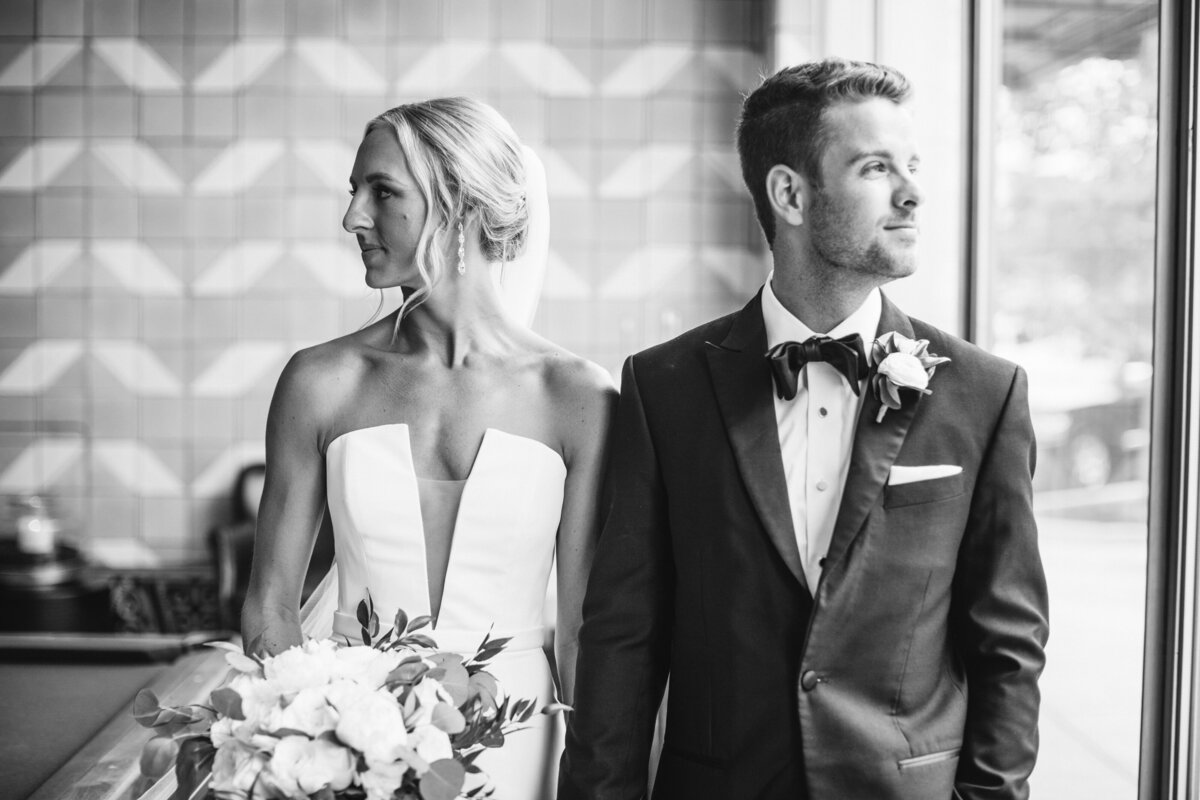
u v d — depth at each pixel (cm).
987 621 148
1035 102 319
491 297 183
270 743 122
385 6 520
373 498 174
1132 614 266
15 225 523
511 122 526
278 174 523
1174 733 180
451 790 121
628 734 158
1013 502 148
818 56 406
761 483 149
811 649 143
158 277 525
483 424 177
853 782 142
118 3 517
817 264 149
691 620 153
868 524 145
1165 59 181
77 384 525
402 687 130
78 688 248
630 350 531
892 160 143
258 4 519
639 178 529
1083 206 301
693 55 527
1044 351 326
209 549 518
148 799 173
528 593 178
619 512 160
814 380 152
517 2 523
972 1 329
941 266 338
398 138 171
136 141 521
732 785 149
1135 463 300
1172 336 180
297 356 184
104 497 526
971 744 148
